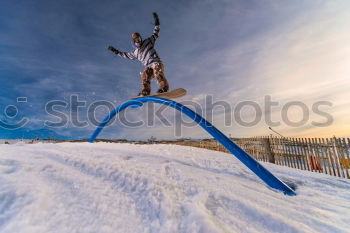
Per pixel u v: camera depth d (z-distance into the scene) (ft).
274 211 6.37
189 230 4.86
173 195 6.63
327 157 19.72
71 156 9.50
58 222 4.70
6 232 4.18
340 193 9.87
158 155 13.92
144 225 5.08
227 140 11.93
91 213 5.26
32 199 5.26
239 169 12.53
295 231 5.15
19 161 7.72
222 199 6.68
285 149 25.13
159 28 15.84
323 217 6.29
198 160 14.07
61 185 6.39
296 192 9.67
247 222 5.52
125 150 14.70
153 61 14.97
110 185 6.91
